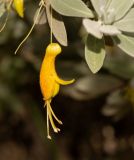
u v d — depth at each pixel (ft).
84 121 2.74
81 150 2.84
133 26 1.77
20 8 1.80
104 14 1.76
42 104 2.74
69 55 2.31
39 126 2.66
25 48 2.41
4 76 2.58
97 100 2.60
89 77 2.25
